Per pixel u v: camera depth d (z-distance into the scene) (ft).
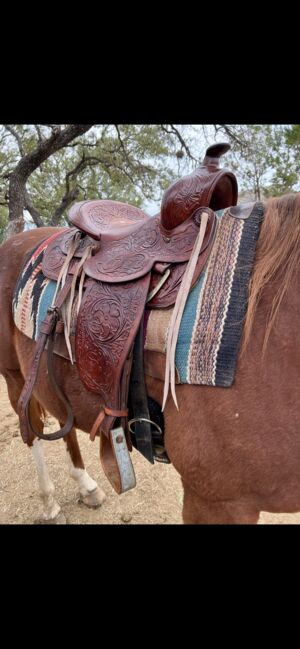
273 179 20.86
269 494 2.55
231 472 2.56
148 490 6.51
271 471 2.43
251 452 2.43
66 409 3.90
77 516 5.98
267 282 2.47
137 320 2.80
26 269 4.30
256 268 2.50
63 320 3.38
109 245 3.38
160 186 24.93
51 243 4.20
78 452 6.00
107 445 3.37
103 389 3.06
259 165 20.61
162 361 2.77
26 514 6.05
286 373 2.33
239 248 2.55
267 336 2.37
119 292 2.98
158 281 2.85
